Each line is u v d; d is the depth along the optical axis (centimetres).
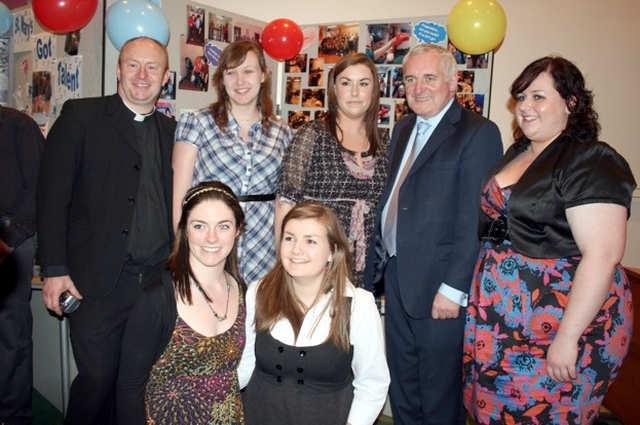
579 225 140
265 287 158
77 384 192
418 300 184
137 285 197
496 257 161
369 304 156
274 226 199
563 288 147
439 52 185
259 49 196
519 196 152
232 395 151
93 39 243
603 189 138
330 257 155
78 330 191
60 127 188
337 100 192
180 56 283
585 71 344
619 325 150
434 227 181
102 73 242
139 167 193
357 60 188
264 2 407
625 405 233
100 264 188
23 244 211
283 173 193
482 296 162
